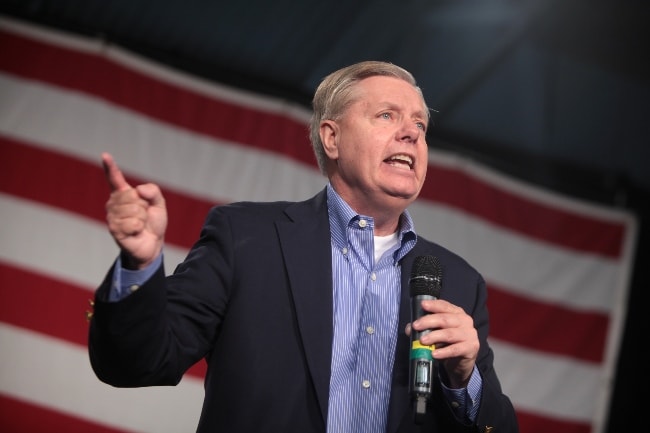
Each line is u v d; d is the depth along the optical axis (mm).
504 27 6984
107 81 6445
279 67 7078
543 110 7621
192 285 2100
